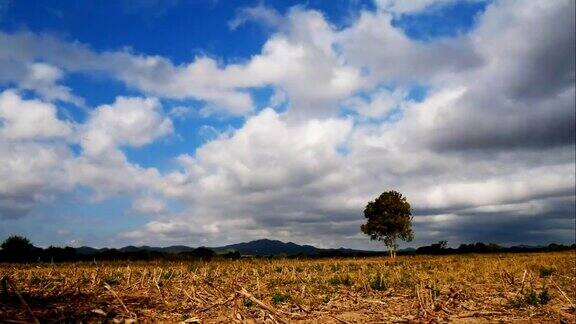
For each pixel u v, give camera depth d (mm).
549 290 15906
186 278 18312
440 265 32438
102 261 42500
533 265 28734
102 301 10023
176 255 52688
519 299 12305
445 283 18625
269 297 13203
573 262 33094
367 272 24203
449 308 11453
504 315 10617
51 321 7621
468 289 15891
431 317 10008
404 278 19938
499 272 22781
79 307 9039
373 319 9875
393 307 11664
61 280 15758
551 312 10961
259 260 46250
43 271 20531
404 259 54719
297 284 17766
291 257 66562
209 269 24328
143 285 14641
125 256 50156
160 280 16547
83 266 31781
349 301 12703
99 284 14664
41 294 10883
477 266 28469
